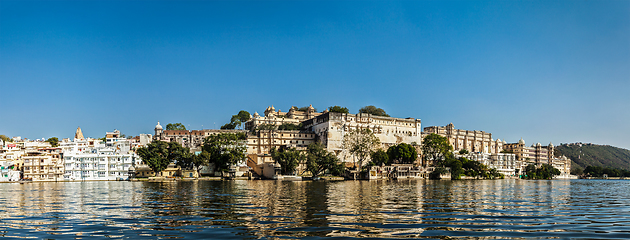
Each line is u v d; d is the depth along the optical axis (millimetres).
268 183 119875
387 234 29125
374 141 188875
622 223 34562
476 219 36500
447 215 39219
